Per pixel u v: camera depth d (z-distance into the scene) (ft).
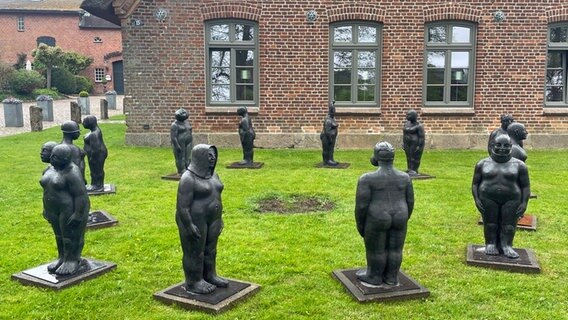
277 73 52.06
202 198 17.20
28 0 179.42
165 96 52.01
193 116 52.29
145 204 29.94
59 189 18.67
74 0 178.70
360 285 18.20
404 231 17.95
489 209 21.04
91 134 32.01
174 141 36.45
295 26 51.52
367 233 17.89
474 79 52.44
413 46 51.90
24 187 34.50
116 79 169.27
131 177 37.60
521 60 52.26
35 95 133.49
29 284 18.75
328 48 51.83
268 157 47.01
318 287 18.65
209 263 17.88
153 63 51.57
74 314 16.66
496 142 20.76
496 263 20.33
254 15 51.21
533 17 51.75
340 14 51.34
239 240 23.49
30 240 23.70
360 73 52.54
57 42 166.71
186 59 51.65
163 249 22.38
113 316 16.53
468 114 52.60
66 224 18.84
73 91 151.64
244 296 17.52
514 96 52.70
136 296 17.90
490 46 52.03
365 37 52.16
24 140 57.82
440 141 52.80
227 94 52.70
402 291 17.75
